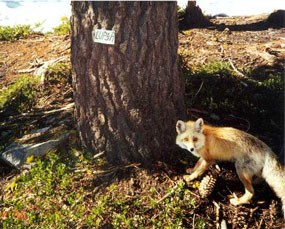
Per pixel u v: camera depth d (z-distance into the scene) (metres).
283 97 2.43
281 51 3.15
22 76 3.00
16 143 2.27
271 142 2.15
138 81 1.84
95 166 2.01
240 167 1.79
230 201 1.82
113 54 1.79
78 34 1.84
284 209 1.72
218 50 3.18
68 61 3.02
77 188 1.95
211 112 2.33
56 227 1.80
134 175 1.94
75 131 2.21
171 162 1.98
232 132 1.82
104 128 1.96
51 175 2.00
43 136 2.27
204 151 1.82
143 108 1.88
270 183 1.77
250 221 1.75
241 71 2.74
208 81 2.54
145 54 1.79
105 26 1.76
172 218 1.76
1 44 3.76
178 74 1.96
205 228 1.73
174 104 1.96
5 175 2.16
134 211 1.82
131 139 1.94
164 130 1.96
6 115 2.57
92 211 1.83
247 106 2.38
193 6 3.93
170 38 1.84
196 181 1.89
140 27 1.75
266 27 3.88
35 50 3.53
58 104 2.57
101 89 1.88
